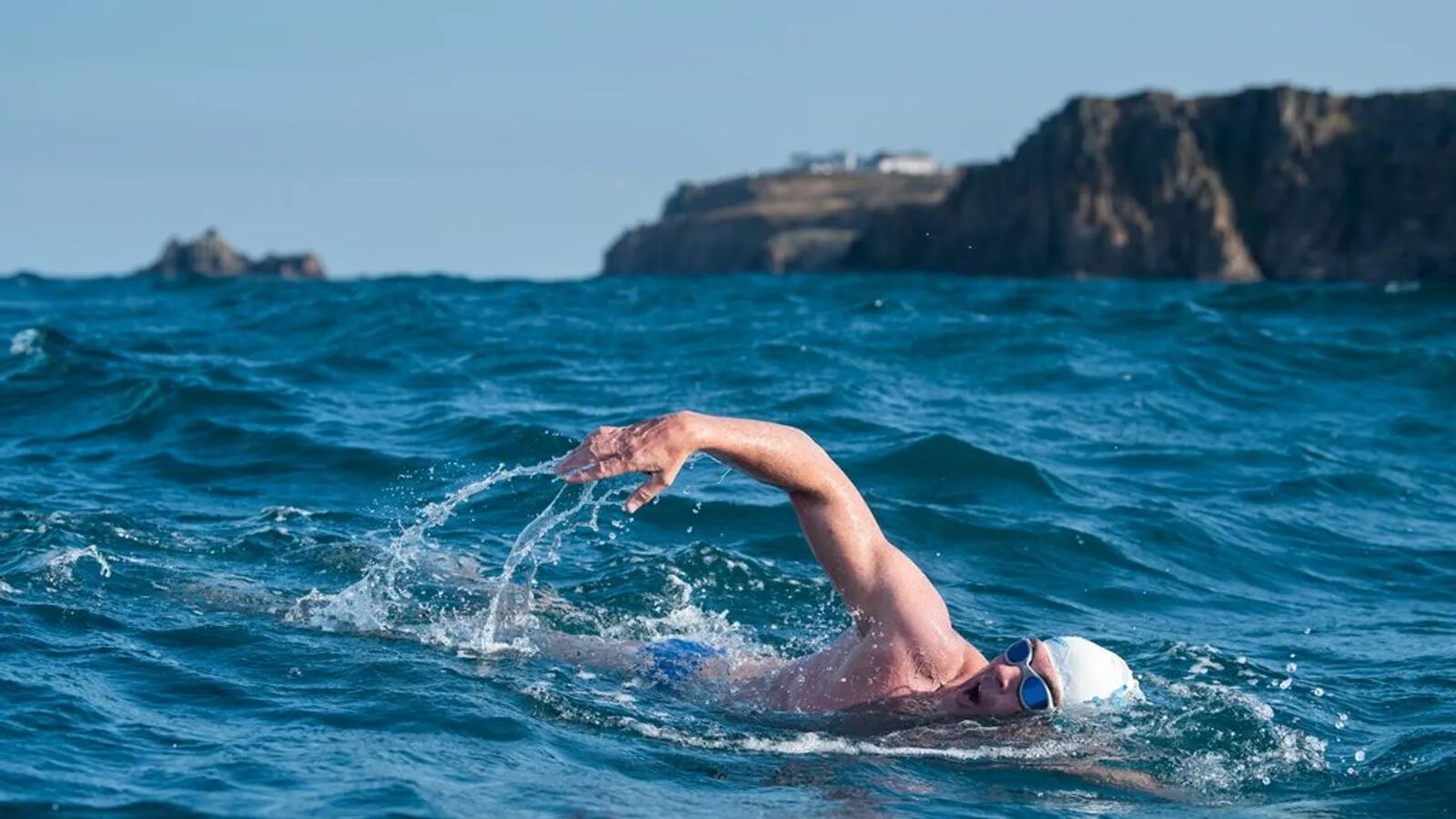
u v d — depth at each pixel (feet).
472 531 40.09
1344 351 83.25
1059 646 28.04
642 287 149.89
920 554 41.01
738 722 27.40
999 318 101.24
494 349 79.46
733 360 75.00
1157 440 58.70
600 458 24.95
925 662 27.50
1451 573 42.29
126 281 167.53
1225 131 352.90
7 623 29.25
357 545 37.35
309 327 91.50
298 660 28.17
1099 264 340.39
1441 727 28.43
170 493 44.06
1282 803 24.72
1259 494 50.67
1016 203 357.82
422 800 21.44
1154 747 26.91
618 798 22.50
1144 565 41.42
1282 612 38.11
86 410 56.85
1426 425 64.08
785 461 26.48
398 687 26.89
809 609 35.37
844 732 27.17
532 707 26.71
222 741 23.68
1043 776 25.35
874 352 79.20
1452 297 139.44
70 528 37.24
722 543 39.91
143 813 20.54
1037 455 53.83
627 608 34.27
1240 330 91.45
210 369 67.10
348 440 51.44
